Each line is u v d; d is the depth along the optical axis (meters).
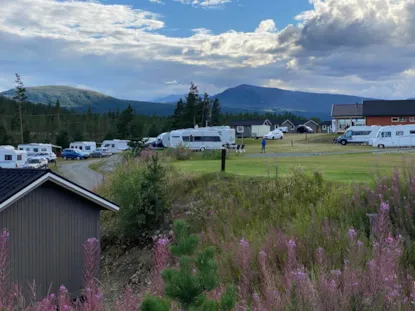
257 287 7.59
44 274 14.08
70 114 133.25
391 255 6.41
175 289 4.54
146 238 17.50
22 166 48.78
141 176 19.12
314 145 57.47
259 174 20.30
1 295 6.74
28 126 111.69
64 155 71.50
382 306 5.32
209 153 37.16
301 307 5.38
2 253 8.09
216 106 107.75
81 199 15.23
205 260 4.70
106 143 75.31
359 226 11.34
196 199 18.47
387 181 13.37
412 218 10.50
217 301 4.73
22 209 13.62
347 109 79.88
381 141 47.84
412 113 64.56
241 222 14.93
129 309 6.08
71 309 6.16
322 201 13.81
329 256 8.64
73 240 14.99
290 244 8.29
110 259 17.28
